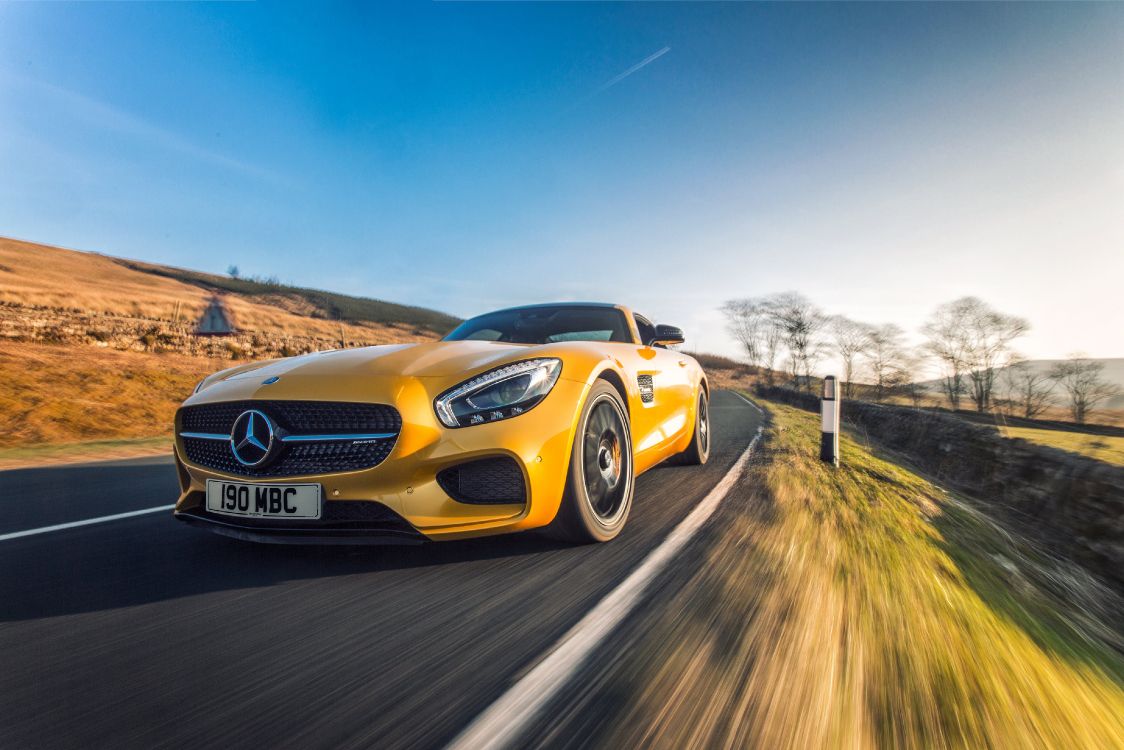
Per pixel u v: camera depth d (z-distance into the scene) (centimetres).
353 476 188
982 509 471
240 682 128
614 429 244
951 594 199
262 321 5009
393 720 112
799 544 227
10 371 1058
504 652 140
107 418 919
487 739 105
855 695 124
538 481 199
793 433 634
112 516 298
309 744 105
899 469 484
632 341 355
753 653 139
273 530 198
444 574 196
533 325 370
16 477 446
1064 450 515
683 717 113
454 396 198
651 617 158
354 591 182
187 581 195
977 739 115
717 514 271
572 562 206
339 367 214
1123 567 376
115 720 114
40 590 189
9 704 120
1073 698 145
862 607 172
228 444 209
